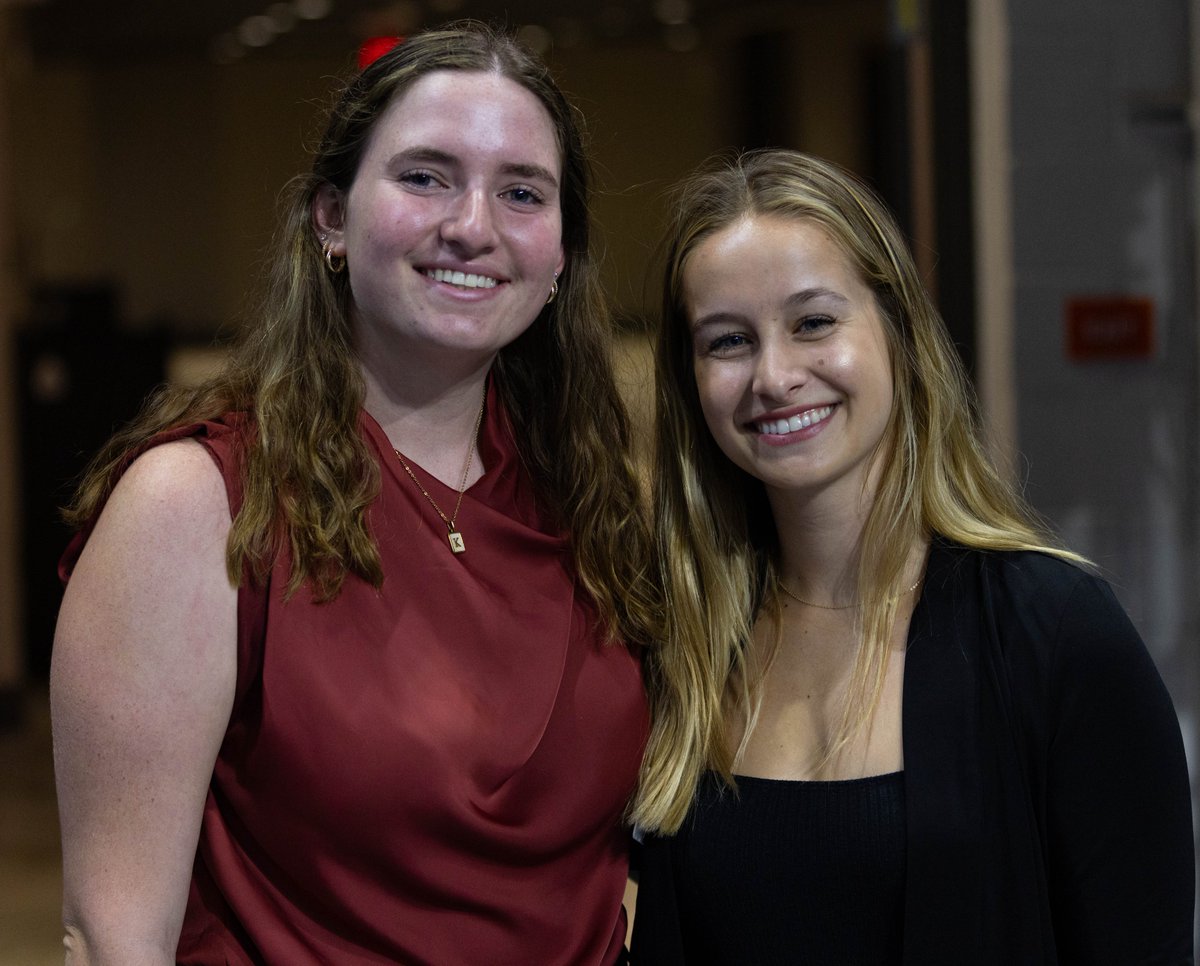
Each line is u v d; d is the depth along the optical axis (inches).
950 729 70.7
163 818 63.5
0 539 331.0
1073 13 145.7
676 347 79.9
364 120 69.2
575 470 77.4
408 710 66.1
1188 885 69.9
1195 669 147.1
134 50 455.2
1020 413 147.6
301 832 65.2
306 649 65.1
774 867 71.4
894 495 75.9
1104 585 71.2
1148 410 147.3
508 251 68.9
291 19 417.4
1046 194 146.8
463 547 71.0
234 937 66.5
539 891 69.7
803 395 73.0
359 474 69.0
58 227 479.2
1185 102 144.8
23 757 297.6
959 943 68.5
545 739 70.1
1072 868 70.0
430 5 396.2
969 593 73.6
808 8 416.8
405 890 66.3
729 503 80.4
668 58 453.1
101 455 68.4
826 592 77.8
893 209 157.9
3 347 340.2
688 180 80.6
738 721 77.5
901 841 70.0
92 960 62.8
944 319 149.9
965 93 148.1
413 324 68.1
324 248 71.3
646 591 79.1
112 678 62.6
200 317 480.1
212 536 64.4
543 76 71.2
